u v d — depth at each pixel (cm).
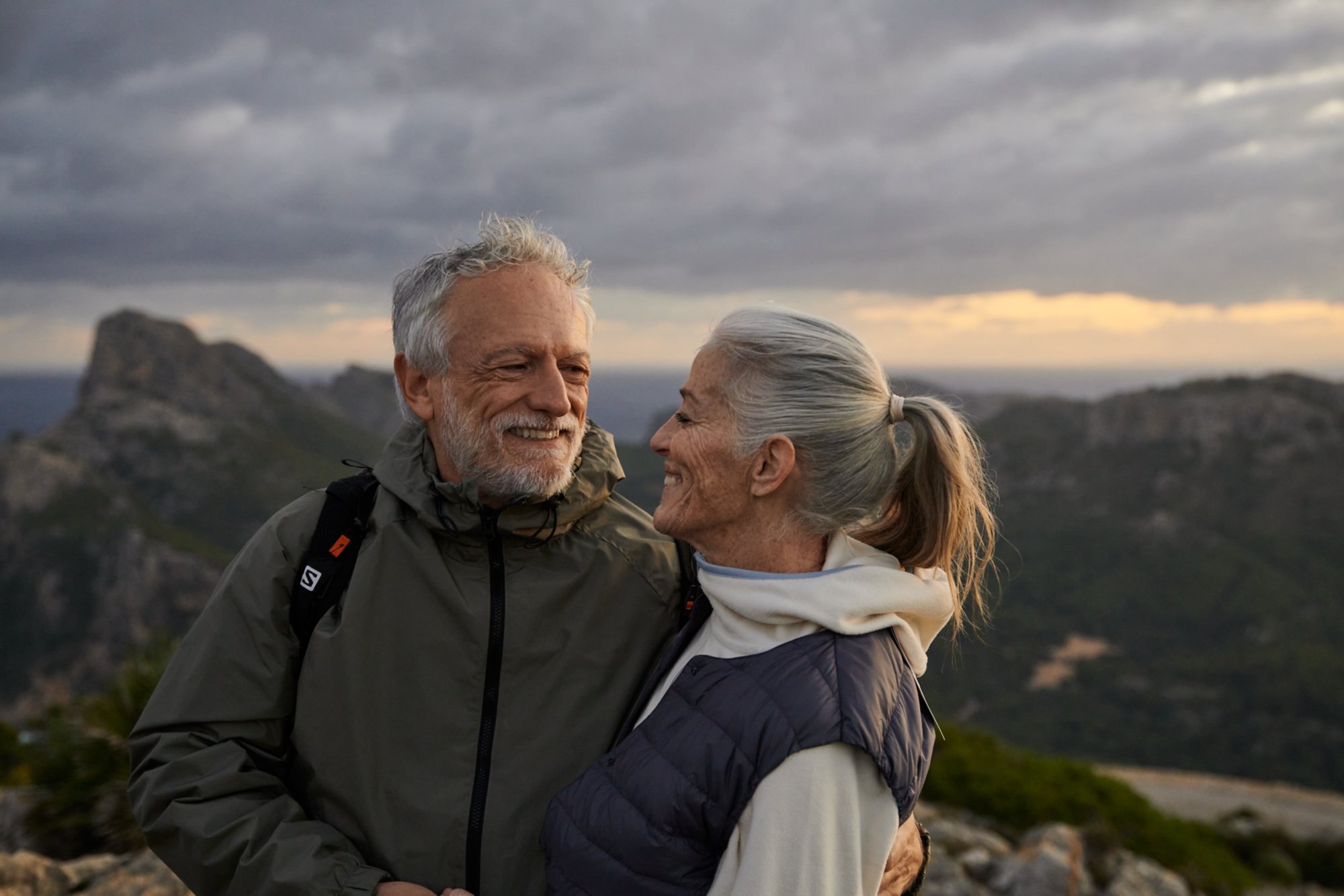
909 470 161
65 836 515
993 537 165
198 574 8750
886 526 169
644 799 137
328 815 162
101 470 10962
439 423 173
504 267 169
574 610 175
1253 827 1673
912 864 162
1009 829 847
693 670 148
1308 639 8062
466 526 167
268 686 162
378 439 14612
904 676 145
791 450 150
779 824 125
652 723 146
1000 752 1129
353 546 168
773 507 154
